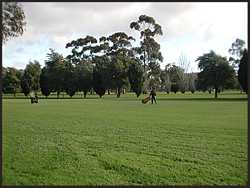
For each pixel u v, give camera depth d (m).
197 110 32.56
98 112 30.50
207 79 80.00
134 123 21.14
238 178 8.78
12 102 53.38
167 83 112.06
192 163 10.38
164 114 27.91
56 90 87.94
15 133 16.80
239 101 53.47
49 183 8.41
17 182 8.47
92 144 13.61
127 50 90.56
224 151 12.09
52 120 23.20
